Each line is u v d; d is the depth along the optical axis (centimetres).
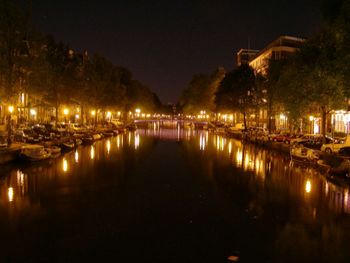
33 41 3756
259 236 1542
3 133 4288
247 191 2364
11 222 1709
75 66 6109
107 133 7044
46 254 1349
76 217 1797
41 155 3472
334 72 2836
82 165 3378
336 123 5478
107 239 1504
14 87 3525
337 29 2377
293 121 4291
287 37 8631
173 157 4088
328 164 2880
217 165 3491
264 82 6228
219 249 1402
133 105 10681
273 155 4269
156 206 2014
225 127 8856
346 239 1502
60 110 7306
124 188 2448
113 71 8631
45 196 2202
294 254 1354
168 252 1373
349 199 2138
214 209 1956
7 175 2823
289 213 1864
